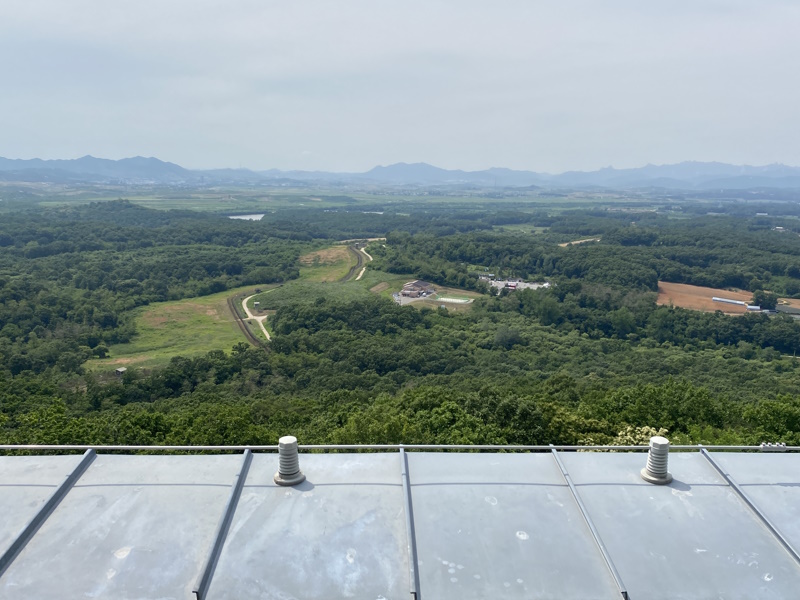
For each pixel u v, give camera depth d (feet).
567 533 29.53
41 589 25.23
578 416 104.37
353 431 93.61
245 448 36.01
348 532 29.14
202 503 30.99
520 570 27.07
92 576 26.03
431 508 31.09
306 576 26.40
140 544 27.94
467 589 25.90
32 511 30.01
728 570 27.25
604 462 35.53
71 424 97.91
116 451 86.48
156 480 32.91
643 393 121.49
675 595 25.76
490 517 30.48
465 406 111.45
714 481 34.01
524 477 34.04
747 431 103.40
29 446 35.42
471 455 36.19
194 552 27.53
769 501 31.81
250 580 26.04
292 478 32.86
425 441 89.97
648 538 29.09
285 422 139.23
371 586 25.99
